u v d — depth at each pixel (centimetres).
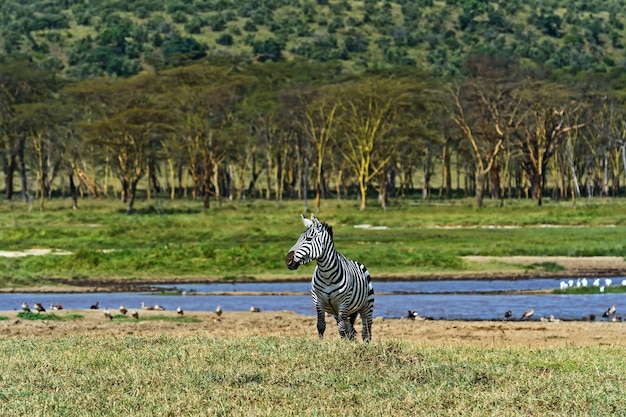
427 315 8488
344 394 3819
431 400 3738
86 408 3616
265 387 3941
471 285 11231
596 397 3788
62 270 12250
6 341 5450
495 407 3644
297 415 3516
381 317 7844
